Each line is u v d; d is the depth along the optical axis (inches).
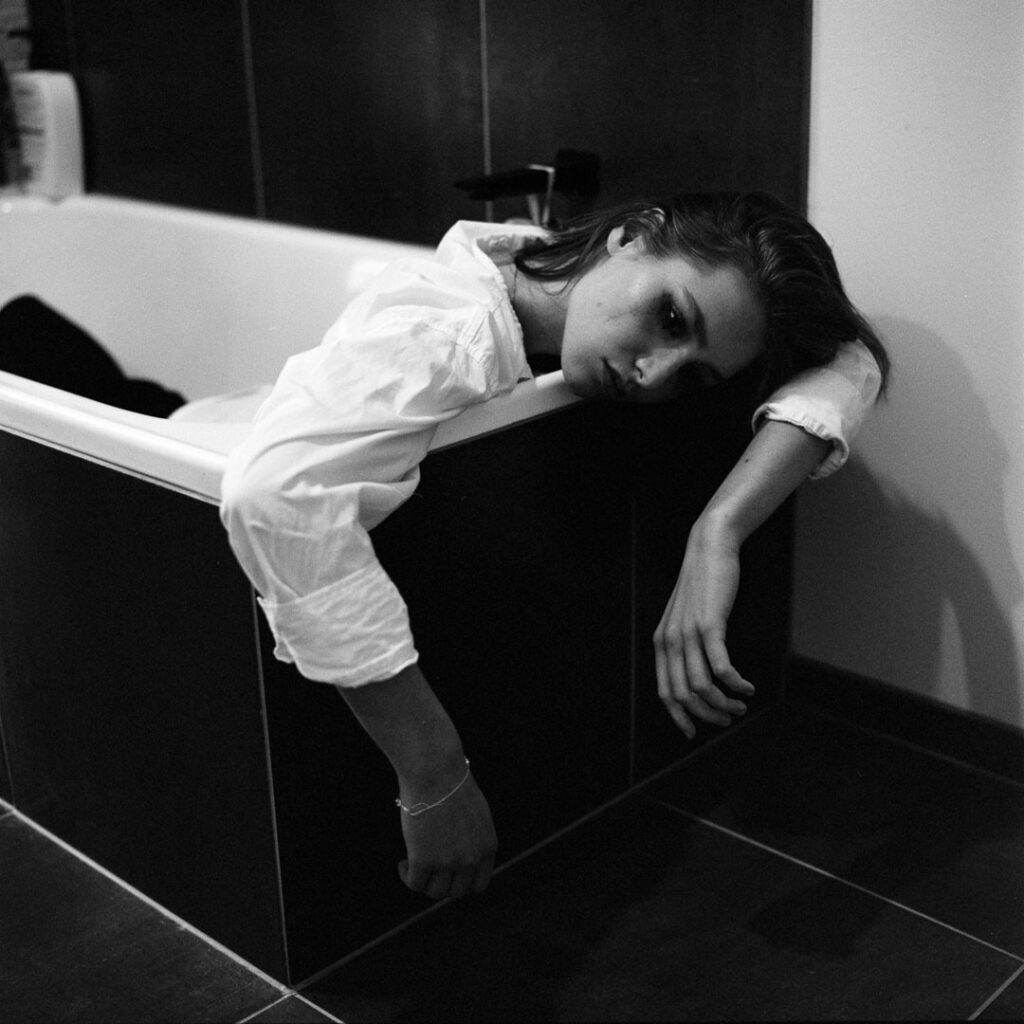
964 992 52.7
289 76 84.9
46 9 96.3
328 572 45.4
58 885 60.2
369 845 54.9
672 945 55.7
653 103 69.1
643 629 64.5
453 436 52.4
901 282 64.4
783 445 54.8
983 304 62.1
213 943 56.6
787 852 61.5
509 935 56.6
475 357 51.4
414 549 52.5
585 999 52.9
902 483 67.4
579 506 58.9
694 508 65.1
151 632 53.2
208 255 88.0
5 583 59.6
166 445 49.8
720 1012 52.0
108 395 86.0
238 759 51.7
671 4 66.9
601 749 64.2
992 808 64.7
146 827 57.6
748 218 54.6
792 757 69.2
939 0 59.4
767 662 73.0
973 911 57.4
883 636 70.4
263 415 47.7
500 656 57.6
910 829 63.1
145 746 55.8
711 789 66.5
